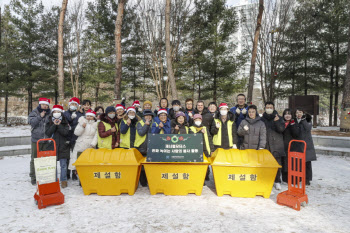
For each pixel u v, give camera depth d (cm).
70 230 310
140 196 448
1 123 1803
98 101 2330
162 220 340
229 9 1875
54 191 410
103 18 2041
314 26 1811
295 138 521
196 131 499
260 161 439
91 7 2122
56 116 475
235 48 1995
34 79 2038
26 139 1023
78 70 2145
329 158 824
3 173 621
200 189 450
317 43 1911
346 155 844
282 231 307
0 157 849
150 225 324
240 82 1973
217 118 535
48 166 407
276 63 1825
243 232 304
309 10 1820
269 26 1789
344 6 1781
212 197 443
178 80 2045
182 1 1670
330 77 1939
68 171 574
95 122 538
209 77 2080
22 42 2000
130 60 2141
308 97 1383
